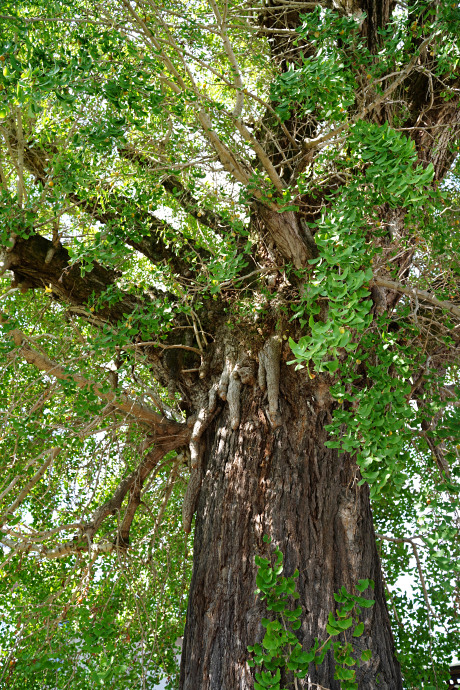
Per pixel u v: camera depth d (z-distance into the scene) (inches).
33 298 272.1
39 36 167.6
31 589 250.7
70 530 239.3
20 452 226.5
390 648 169.8
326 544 175.3
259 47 211.2
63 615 204.7
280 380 204.5
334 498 184.5
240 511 183.6
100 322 225.5
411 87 220.5
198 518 197.0
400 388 146.1
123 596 253.8
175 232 213.2
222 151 161.9
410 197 108.2
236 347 219.0
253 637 158.7
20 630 205.2
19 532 201.6
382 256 186.4
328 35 150.3
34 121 214.5
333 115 157.3
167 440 224.1
